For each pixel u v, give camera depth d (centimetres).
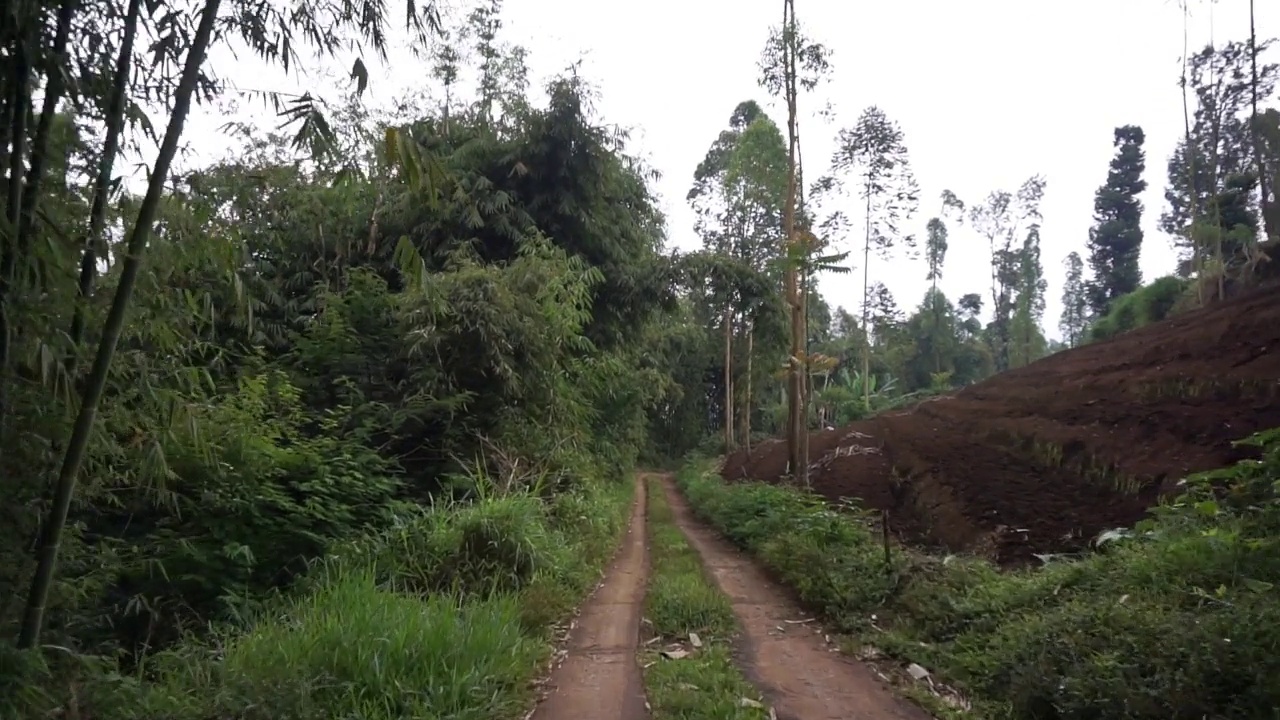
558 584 776
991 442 1598
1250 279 2412
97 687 386
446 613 546
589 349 1374
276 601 661
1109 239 4431
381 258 1281
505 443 1049
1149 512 873
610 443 1903
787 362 1761
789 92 1670
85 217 396
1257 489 714
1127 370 1677
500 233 1314
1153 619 482
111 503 689
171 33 402
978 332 5953
